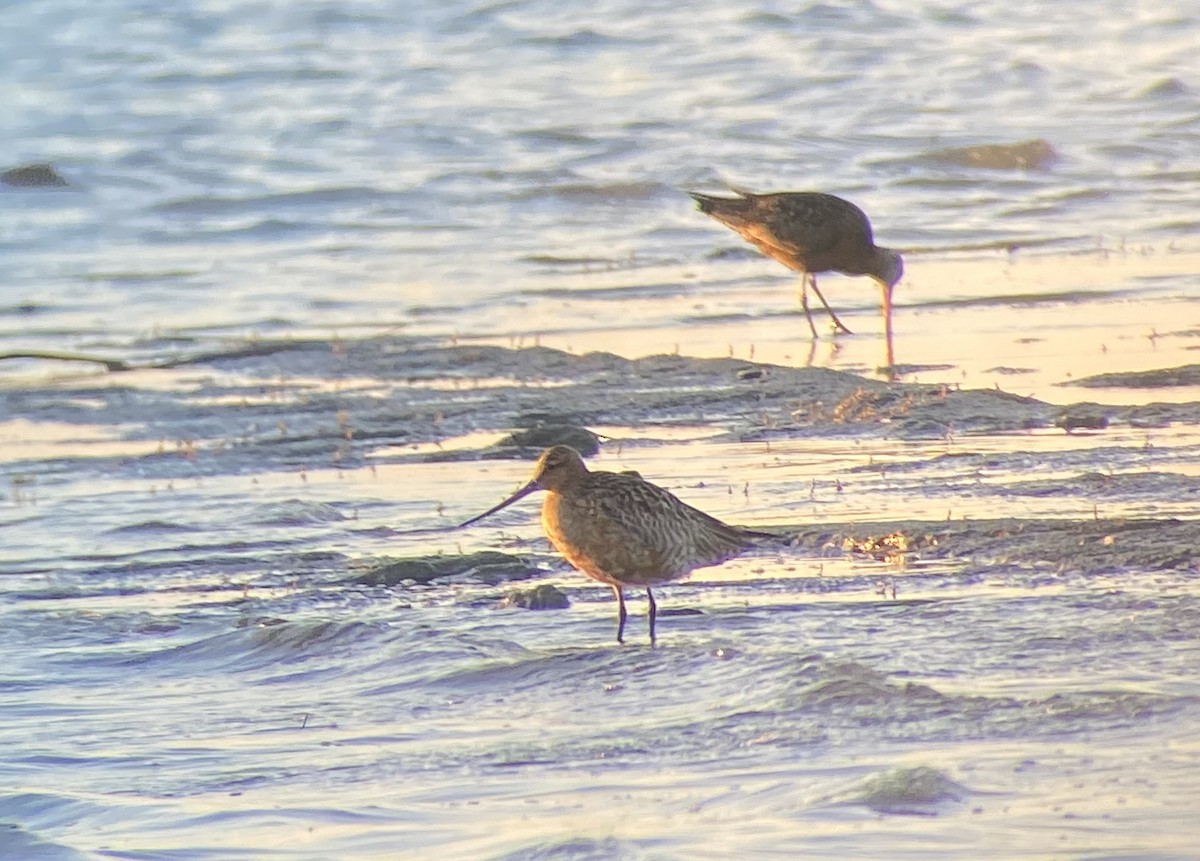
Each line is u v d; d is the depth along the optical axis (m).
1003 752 8.50
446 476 15.83
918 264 25.34
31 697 10.43
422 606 12.05
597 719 9.46
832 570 12.29
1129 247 25.69
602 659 10.38
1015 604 11.13
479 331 22.06
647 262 26.22
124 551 13.83
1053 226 27.55
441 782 8.65
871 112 36.50
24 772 9.12
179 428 18.19
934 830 7.60
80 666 11.06
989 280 23.95
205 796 8.68
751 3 46.06
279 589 12.63
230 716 9.95
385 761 9.02
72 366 21.27
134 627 11.85
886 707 9.20
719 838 7.66
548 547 13.57
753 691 9.67
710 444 16.31
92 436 18.08
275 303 24.38
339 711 9.94
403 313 23.42
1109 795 7.90
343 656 10.95
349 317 23.34
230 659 11.06
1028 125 35.00
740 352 20.50
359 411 18.34
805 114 36.38
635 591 12.21
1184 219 27.55
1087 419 16.28
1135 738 8.60
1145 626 10.52
